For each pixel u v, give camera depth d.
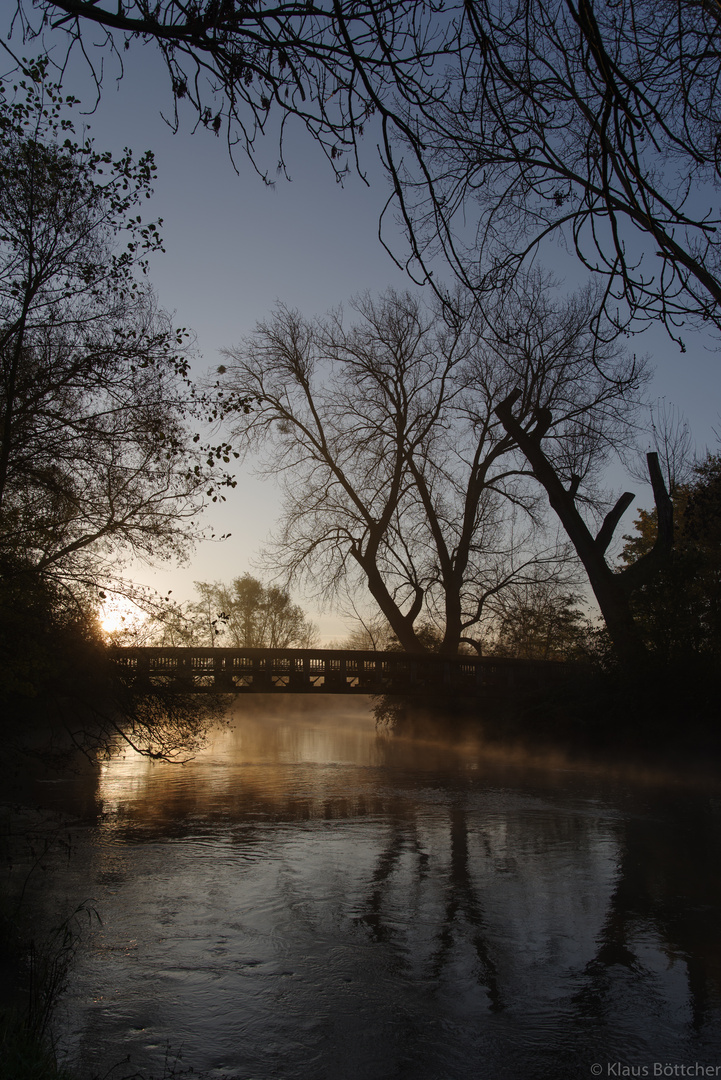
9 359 11.17
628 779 19.27
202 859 11.16
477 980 7.04
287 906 9.02
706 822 13.81
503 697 28.45
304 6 3.72
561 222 5.64
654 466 26.28
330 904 9.10
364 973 7.16
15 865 10.74
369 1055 5.71
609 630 24.66
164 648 15.12
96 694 14.43
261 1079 5.36
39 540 11.59
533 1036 6.04
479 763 22.61
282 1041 5.90
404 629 30.69
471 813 14.75
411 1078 5.43
